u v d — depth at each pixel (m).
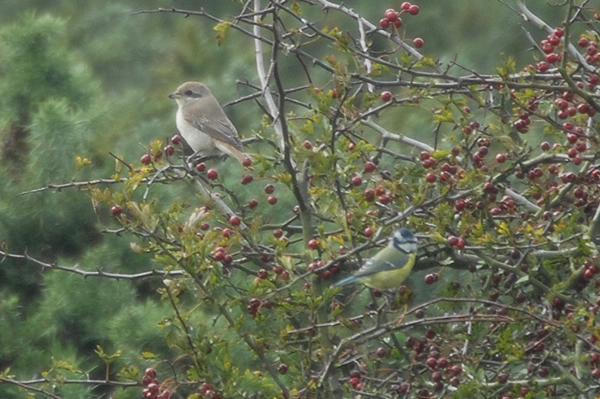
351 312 12.84
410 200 10.51
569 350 11.33
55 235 14.02
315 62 11.00
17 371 12.95
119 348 12.84
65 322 13.30
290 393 9.70
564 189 11.22
